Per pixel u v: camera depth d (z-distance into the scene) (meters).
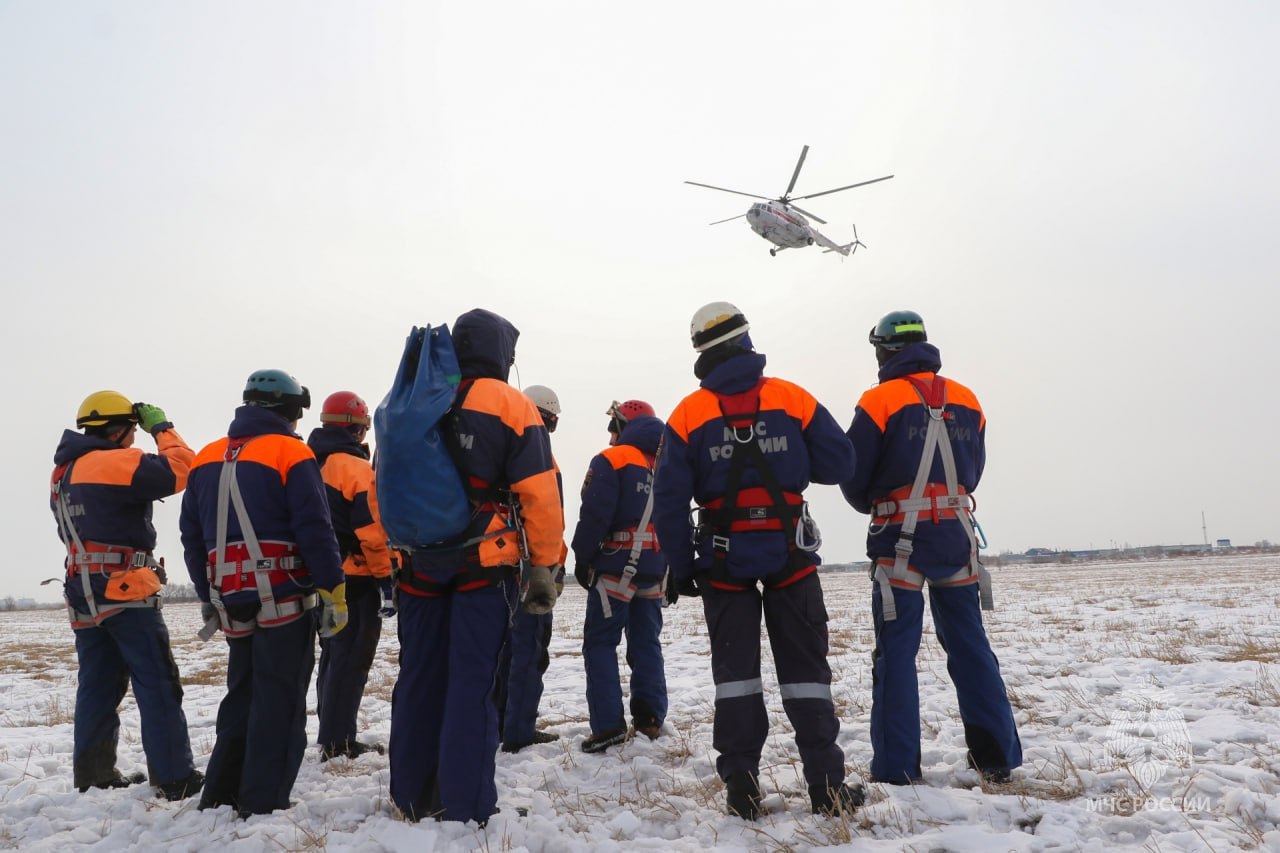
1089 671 6.85
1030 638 9.40
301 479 3.83
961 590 3.96
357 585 4.99
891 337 4.16
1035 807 3.43
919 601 3.92
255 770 3.68
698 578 3.70
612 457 5.18
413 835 3.22
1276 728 4.58
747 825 3.37
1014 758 3.92
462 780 3.41
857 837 3.17
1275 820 3.25
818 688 3.52
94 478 4.34
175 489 4.49
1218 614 11.48
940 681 6.62
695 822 3.48
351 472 4.97
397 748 3.61
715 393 3.71
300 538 3.80
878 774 3.88
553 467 3.81
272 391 4.05
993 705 3.89
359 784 4.14
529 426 3.58
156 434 4.59
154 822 3.64
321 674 5.05
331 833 3.35
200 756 5.08
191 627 20.86
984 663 3.93
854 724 5.25
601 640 5.08
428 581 3.63
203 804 3.77
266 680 3.75
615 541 5.17
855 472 3.99
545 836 3.28
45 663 11.84
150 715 4.24
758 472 3.59
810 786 3.45
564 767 4.56
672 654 9.59
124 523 4.38
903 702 3.86
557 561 3.57
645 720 5.18
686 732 5.28
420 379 3.48
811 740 3.47
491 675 3.54
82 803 4.04
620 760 4.64
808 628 3.56
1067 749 4.35
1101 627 10.48
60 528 4.43
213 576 3.83
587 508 5.08
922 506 3.90
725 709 3.57
